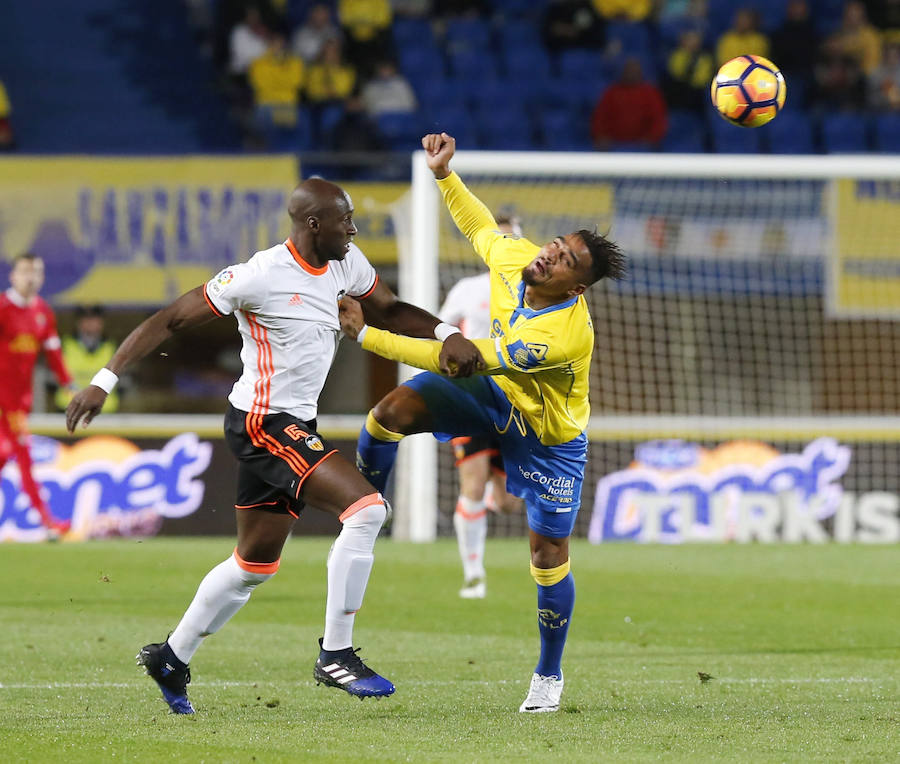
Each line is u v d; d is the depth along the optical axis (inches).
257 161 1974.7
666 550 1758.1
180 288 1963.6
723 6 2960.1
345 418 1886.1
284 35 2805.1
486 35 2913.4
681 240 2039.9
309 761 634.8
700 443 1907.0
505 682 879.7
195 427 1856.5
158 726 717.9
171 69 2866.6
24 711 760.3
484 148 2684.5
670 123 2711.6
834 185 2055.9
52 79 2834.6
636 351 2034.9
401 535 1888.5
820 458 1914.4
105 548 1695.4
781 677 906.7
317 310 732.7
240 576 746.2
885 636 1103.0
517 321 760.3
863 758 647.8
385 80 2694.4
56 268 1950.1
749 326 2066.9
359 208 1990.7
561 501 776.9
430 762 633.0
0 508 1804.9
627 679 898.1
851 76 2785.4
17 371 1668.3
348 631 735.7
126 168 1956.2
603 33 2906.0
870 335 2101.4
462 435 829.8
